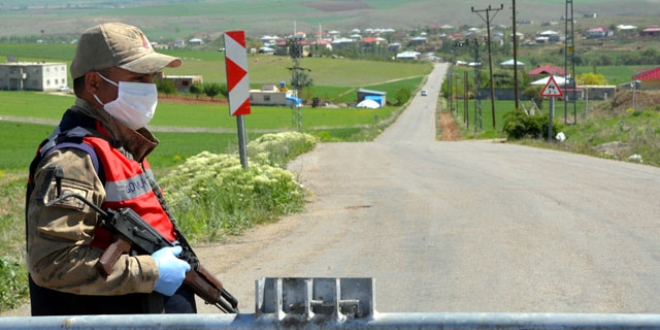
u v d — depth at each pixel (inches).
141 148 215.0
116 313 197.3
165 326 161.9
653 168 1301.7
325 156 1745.8
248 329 159.9
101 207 192.4
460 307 420.8
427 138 4579.2
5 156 3794.3
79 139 191.8
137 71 203.3
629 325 152.9
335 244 623.2
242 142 844.6
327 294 159.3
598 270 505.0
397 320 157.2
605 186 1007.0
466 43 5452.8
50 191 180.2
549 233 647.8
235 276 505.7
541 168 1327.5
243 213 744.3
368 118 7268.7
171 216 217.9
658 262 527.5
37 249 181.0
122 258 187.2
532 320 154.6
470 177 1181.7
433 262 541.3
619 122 2464.3
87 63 204.2
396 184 1098.7
